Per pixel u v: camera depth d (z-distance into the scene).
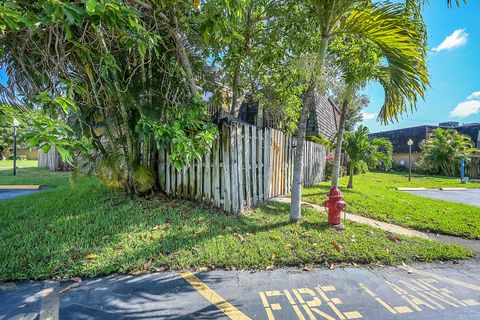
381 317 1.82
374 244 3.05
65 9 1.72
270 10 3.92
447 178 14.52
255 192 4.87
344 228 3.59
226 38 3.88
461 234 3.74
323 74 4.02
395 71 3.44
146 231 3.17
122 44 3.49
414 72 3.30
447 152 16.27
